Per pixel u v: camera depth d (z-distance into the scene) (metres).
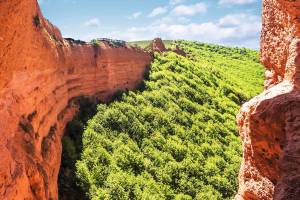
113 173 18.72
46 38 15.76
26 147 10.56
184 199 19.86
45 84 15.59
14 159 9.21
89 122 21.92
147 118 26.58
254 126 8.23
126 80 29.62
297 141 6.43
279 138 7.69
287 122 7.20
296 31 8.68
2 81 8.81
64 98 20.06
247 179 8.80
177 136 26.38
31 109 12.63
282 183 5.66
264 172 8.16
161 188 19.97
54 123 16.56
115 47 28.70
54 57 17.16
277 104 7.91
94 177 17.80
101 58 25.92
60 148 16.38
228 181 23.30
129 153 21.17
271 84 10.45
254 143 8.29
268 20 10.38
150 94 30.30
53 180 13.63
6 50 8.29
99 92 25.42
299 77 8.24
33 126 12.34
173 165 22.36
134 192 18.33
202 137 27.86
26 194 9.23
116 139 22.12
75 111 21.75
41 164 11.31
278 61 9.85
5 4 7.27
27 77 12.27
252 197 8.56
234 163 25.67
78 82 22.92
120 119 23.97
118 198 17.22
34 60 13.02
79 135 20.19
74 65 22.17
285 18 9.21
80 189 16.48
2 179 7.95
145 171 20.70
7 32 7.86
